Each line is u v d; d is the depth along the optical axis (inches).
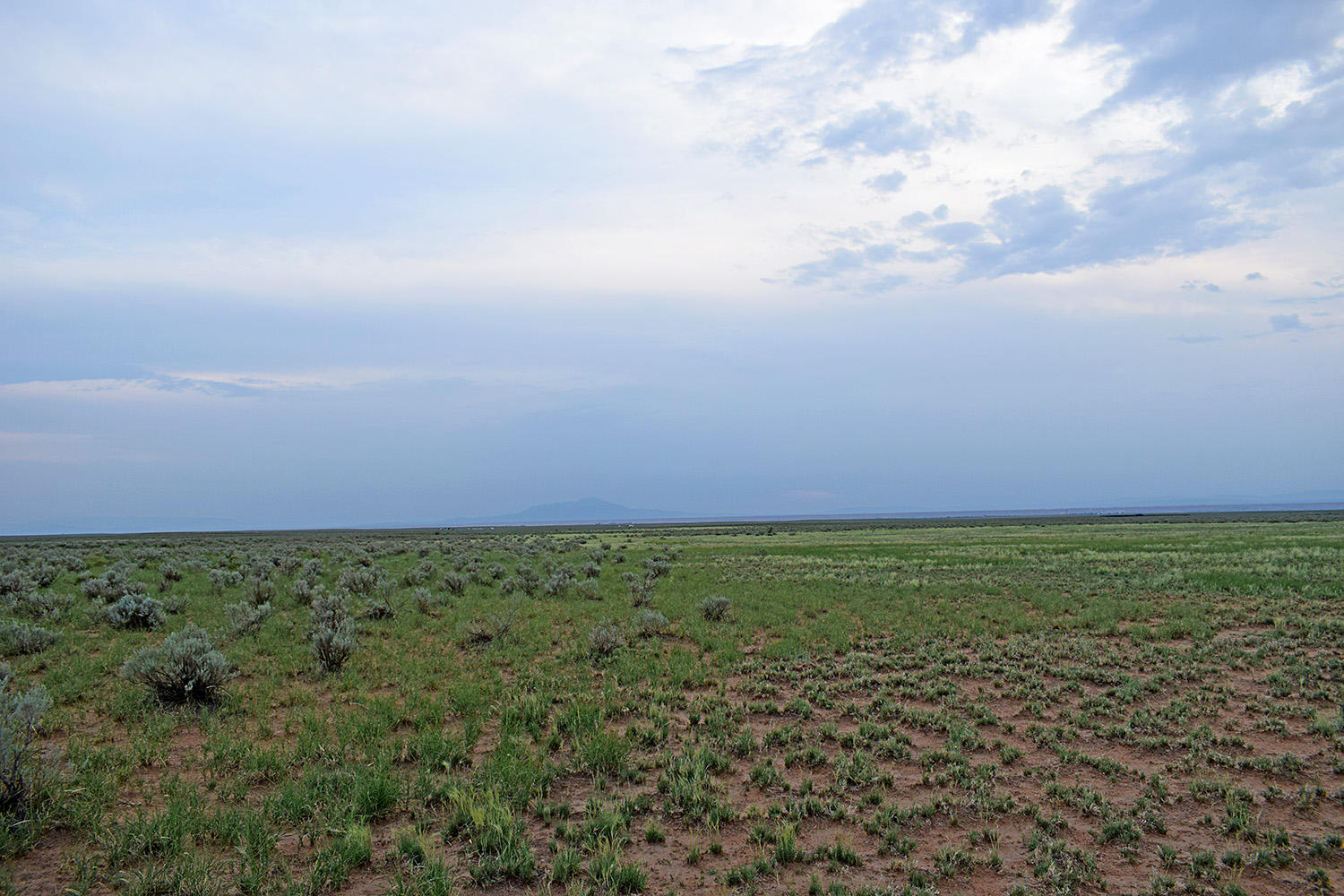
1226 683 511.5
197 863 241.3
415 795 305.9
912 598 965.2
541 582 1175.0
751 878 243.9
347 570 1173.1
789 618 808.3
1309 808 305.0
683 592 1063.0
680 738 397.4
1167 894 238.5
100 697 462.3
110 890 229.8
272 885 231.9
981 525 4658.0
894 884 242.7
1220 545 1820.9
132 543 3272.6
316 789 302.7
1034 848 269.1
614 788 326.6
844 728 421.1
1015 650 617.9
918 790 327.3
